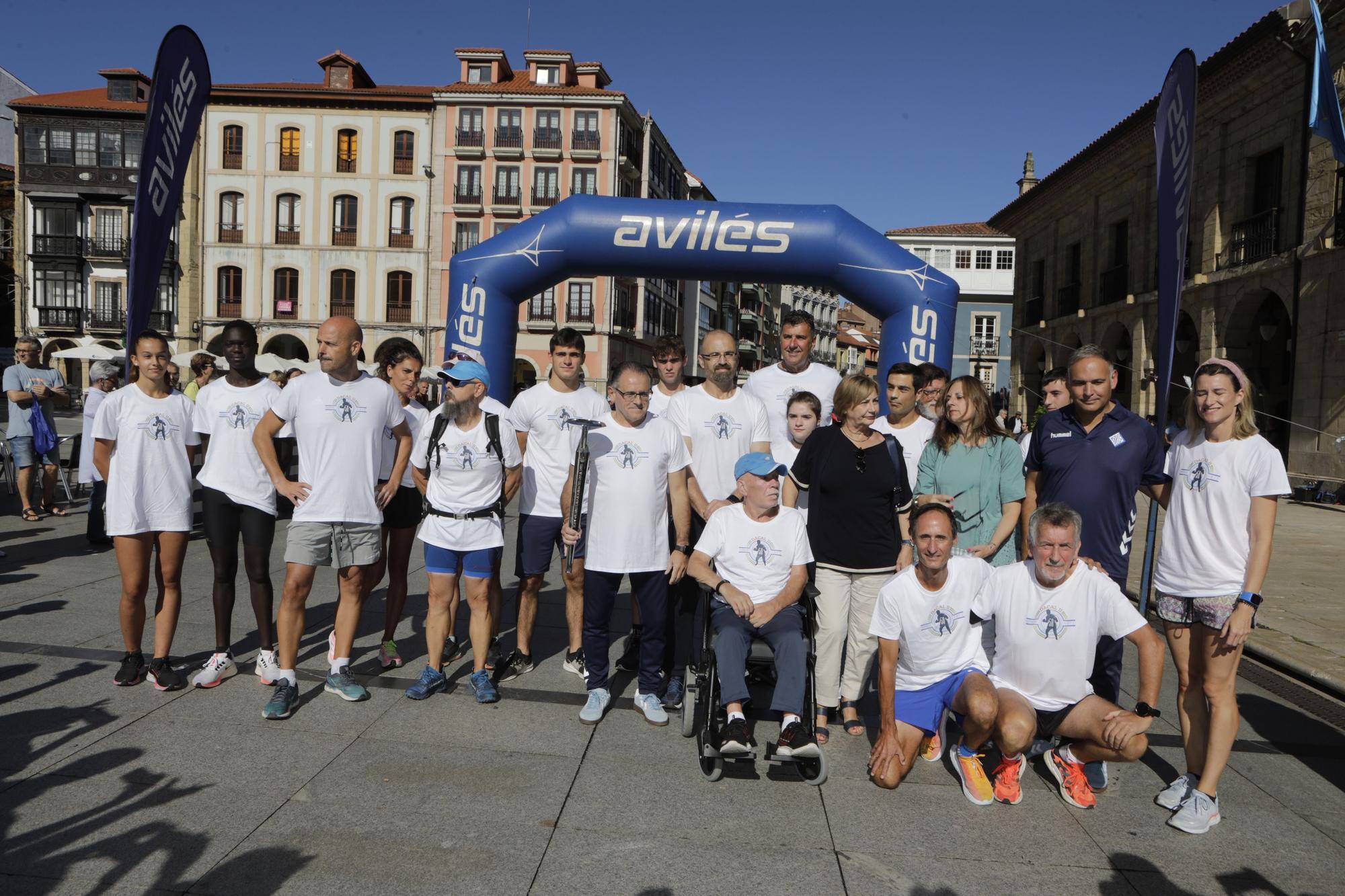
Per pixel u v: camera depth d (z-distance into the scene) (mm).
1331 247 14891
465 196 40219
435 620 4758
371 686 4871
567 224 7668
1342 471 14711
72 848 3025
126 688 4629
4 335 42781
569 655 5289
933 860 3197
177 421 4688
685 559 4648
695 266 7691
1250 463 3559
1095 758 3707
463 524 4617
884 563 4418
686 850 3188
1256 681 5590
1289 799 3834
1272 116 16672
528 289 7930
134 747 3867
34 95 42094
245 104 40250
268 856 3021
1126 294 22656
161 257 6246
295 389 4543
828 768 4031
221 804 3385
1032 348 29500
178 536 4633
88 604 6238
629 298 43094
